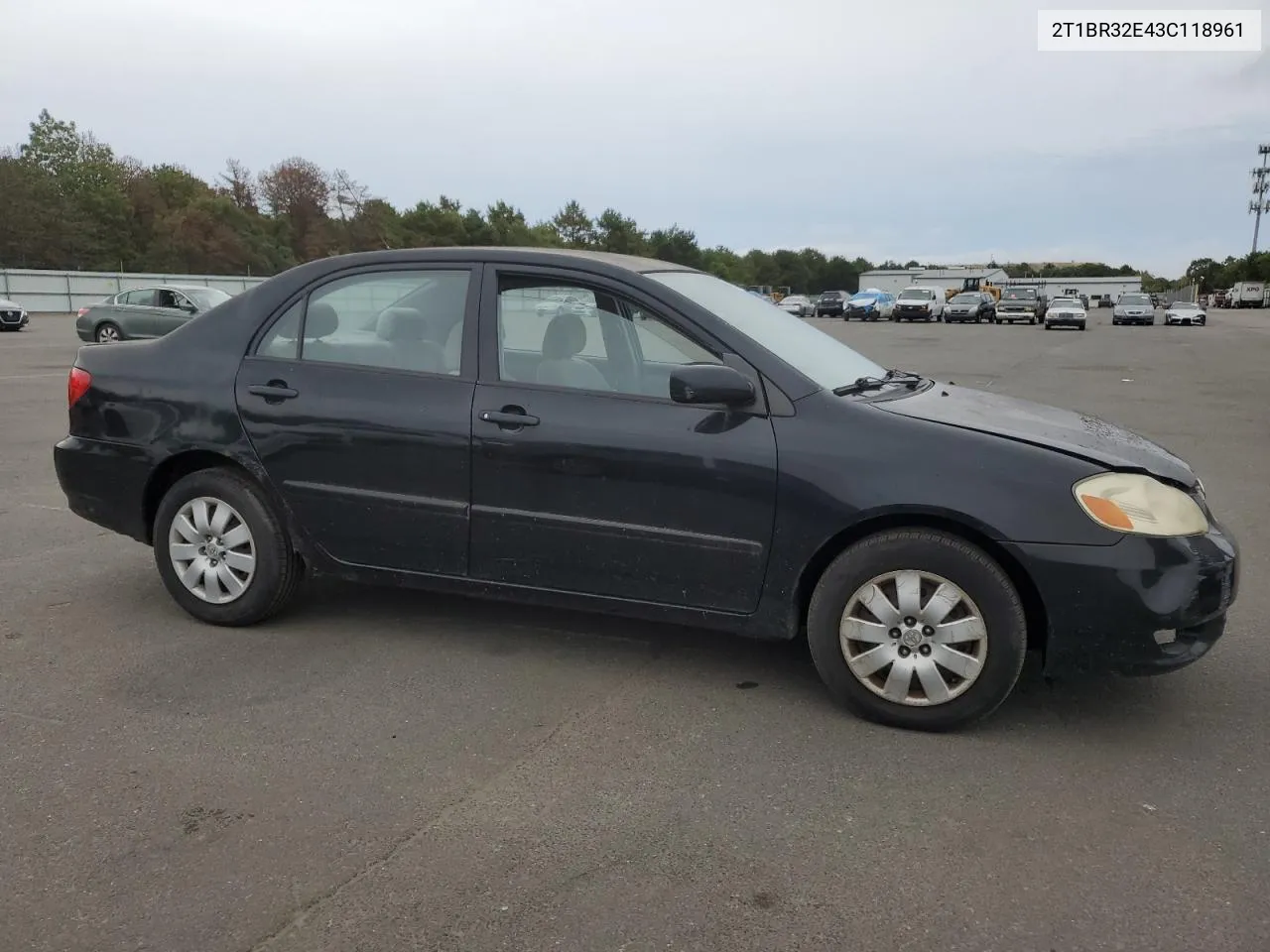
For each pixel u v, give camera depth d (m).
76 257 68.75
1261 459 9.34
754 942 2.42
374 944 2.40
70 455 4.67
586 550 3.90
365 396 4.17
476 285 4.14
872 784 3.18
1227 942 2.42
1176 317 46.41
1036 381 17.17
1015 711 3.74
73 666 4.08
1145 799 3.10
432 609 4.83
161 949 2.38
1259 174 106.06
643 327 3.94
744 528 3.67
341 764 3.29
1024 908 2.55
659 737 3.52
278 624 4.61
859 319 54.78
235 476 4.43
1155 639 3.38
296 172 93.06
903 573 3.52
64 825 2.91
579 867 2.72
